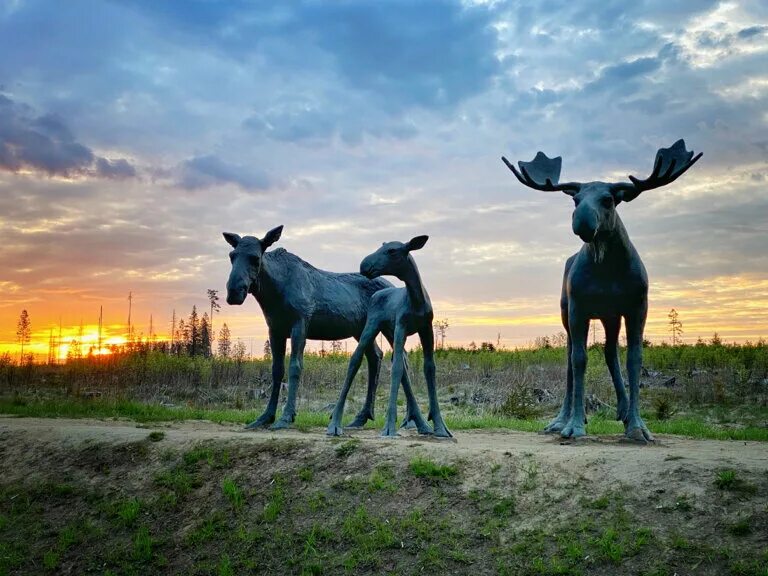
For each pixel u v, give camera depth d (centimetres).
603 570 578
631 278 899
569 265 1063
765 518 584
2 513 836
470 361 2278
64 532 781
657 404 1535
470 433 1098
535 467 716
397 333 966
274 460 818
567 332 1086
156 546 737
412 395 1038
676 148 915
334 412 980
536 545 618
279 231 1092
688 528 595
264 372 2095
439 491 711
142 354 2242
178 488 809
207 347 2761
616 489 659
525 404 1569
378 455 786
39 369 2406
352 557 654
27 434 993
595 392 1734
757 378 1791
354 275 1209
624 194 877
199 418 1290
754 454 732
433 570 620
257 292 1098
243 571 678
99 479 862
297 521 718
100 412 1352
